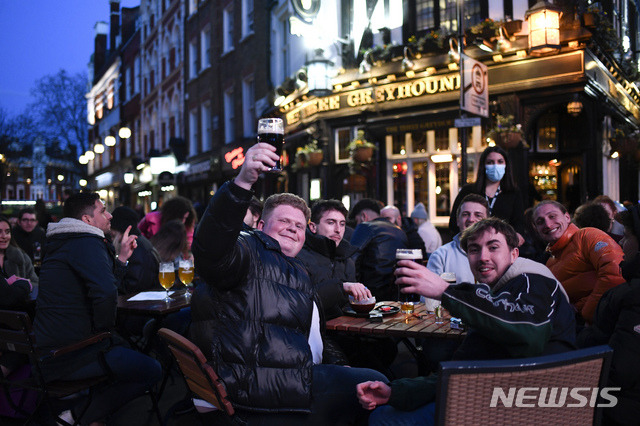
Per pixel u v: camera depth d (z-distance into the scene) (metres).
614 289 2.71
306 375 2.57
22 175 82.56
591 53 8.87
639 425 2.47
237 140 18.30
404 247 5.48
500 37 9.05
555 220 4.06
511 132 8.70
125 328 5.26
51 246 3.64
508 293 2.22
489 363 1.75
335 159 12.74
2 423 4.13
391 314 3.96
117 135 36.66
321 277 4.16
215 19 20.53
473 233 2.52
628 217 3.20
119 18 41.72
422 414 2.33
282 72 15.72
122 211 5.50
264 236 2.76
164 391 5.09
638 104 13.30
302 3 11.36
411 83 10.58
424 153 11.07
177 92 25.47
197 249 2.41
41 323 3.55
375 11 11.65
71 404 3.96
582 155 9.66
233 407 2.50
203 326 2.60
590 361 1.88
